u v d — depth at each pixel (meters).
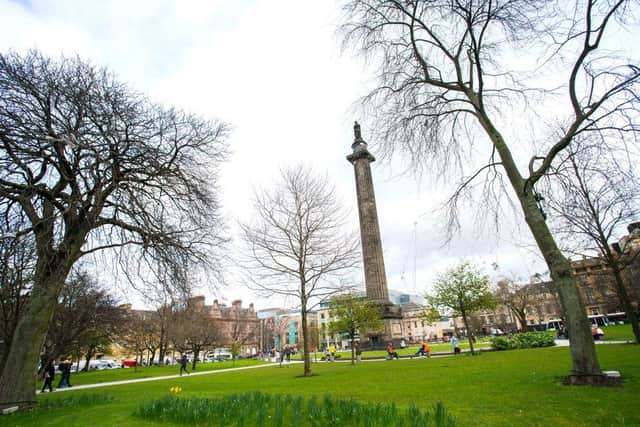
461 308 28.81
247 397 10.34
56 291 13.70
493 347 31.67
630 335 34.31
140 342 59.16
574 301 10.71
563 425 6.55
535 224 11.70
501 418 7.26
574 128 11.23
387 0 13.62
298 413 7.66
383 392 11.76
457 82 14.12
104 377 33.69
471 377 13.80
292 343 108.31
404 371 18.84
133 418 9.52
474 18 12.89
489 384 11.71
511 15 12.10
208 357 78.62
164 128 16.06
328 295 23.28
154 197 15.98
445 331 108.94
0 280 13.10
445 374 15.66
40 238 12.95
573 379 10.27
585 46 10.98
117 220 15.60
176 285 16.11
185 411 8.80
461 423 7.01
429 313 32.06
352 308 29.94
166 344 58.00
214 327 60.38
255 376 24.36
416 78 14.23
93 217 13.68
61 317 27.52
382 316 46.31
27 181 13.71
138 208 15.10
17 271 14.24
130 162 14.77
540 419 7.02
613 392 8.82
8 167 12.99
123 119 14.34
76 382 29.09
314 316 110.19
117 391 18.47
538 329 78.12
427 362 24.28
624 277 38.34
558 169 12.41
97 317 32.19
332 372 22.39
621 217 20.89
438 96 14.09
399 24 14.31
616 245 29.45
